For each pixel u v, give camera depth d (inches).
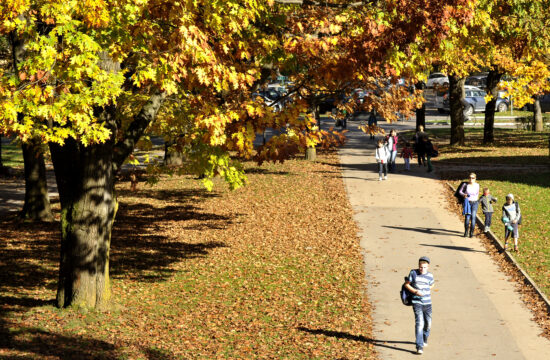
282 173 1999.3
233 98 732.0
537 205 1408.7
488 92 2436.0
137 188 1836.9
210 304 876.0
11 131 593.9
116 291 932.6
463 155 2207.2
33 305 842.2
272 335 751.1
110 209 820.6
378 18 719.7
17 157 2704.2
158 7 606.9
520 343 726.5
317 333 759.1
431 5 671.8
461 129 2468.0
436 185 1726.1
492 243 1167.0
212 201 1635.1
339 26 717.9
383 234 1255.5
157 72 640.4
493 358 684.7
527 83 2084.2
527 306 849.5
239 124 709.9
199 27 654.5
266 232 1304.1
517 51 1167.0
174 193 1759.4
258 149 737.6
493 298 882.1
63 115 578.9
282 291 932.6
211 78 649.6
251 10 689.6
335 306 860.6
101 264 822.5
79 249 805.9
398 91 832.3
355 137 2906.0
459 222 1343.5
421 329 698.2
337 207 1503.4
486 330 767.7
